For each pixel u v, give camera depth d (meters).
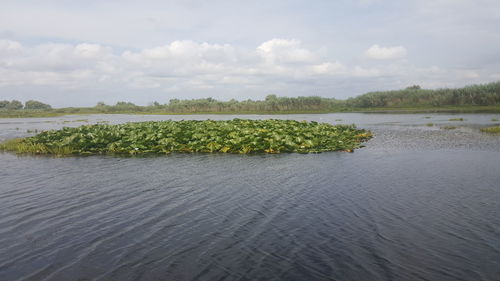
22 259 5.71
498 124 26.89
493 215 7.18
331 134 20.34
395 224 6.80
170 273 5.14
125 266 5.39
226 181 10.52
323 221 7.02
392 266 5.21
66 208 8.27
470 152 14.77
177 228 6.86
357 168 11.98
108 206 8.34
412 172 11.18
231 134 18.81
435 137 20.27
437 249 5.73
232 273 5.10
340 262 5.36
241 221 7.14
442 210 7.54
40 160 15.23
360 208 7.75
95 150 17.39
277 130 20.31
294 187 9.61
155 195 9.16
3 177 11.74
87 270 5.30
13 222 7.41
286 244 6.02
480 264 5.23
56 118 64.06
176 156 15.66
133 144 17.52
